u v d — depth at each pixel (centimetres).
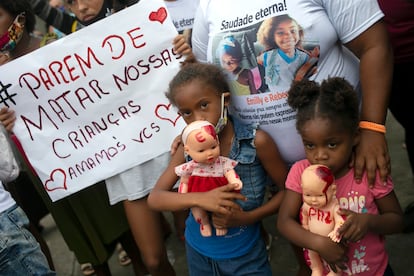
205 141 164
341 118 160
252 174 188
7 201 193
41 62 220
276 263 288
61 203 254
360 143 175
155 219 237
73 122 228
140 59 220
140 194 230
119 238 280
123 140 229
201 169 176
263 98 187
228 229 190
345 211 161
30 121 228
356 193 171
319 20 176
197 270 204
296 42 177
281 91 184
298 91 167
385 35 179
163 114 224
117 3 238
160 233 239
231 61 186
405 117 269
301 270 226
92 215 260
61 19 271
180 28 279
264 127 192
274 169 189
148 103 224
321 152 163
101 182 257
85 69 221
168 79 221
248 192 189
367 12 175
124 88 223
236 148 186
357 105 165
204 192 176
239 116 196
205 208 173
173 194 183
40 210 291
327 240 162
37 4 268
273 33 178
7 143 216
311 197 159
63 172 233
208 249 194
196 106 175
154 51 219
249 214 185
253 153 186
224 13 186
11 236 187
